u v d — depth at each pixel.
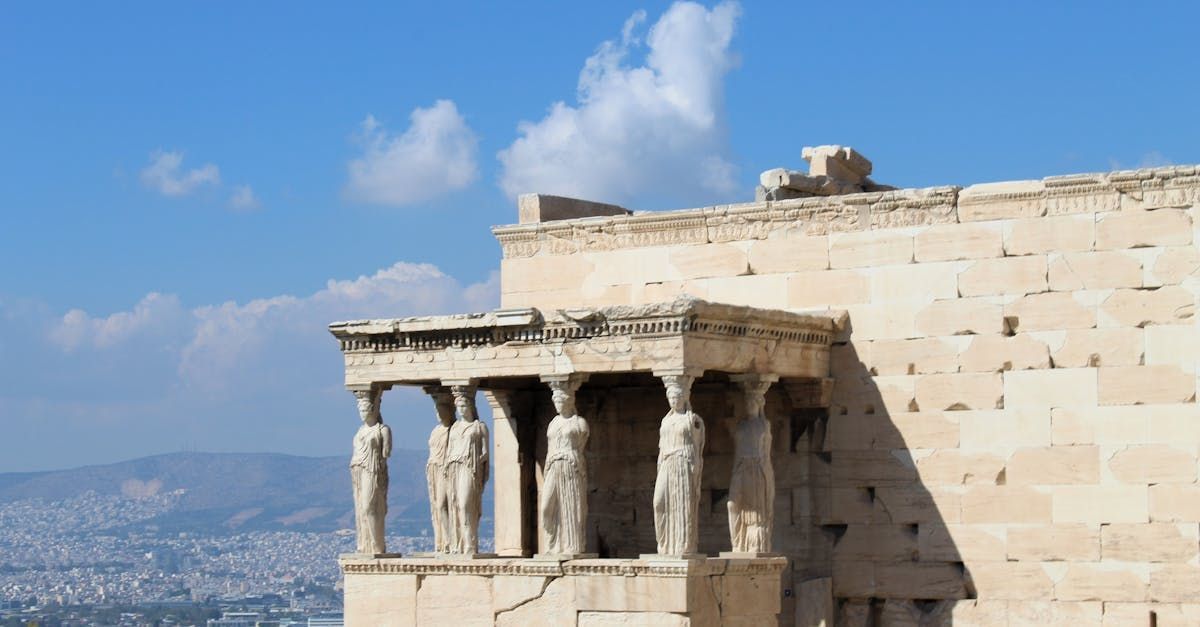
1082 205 36.03
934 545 36.88
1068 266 36.03
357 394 38.06
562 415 35.97
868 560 37.50
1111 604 35.16
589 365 35.53
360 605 37.47
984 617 36.25
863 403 37.72
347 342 38.12
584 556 35.59
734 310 35.19
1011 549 36.16
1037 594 35.81
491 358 36.62
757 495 36.03
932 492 36.97
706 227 39.50
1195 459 34.69
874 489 37.53
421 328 37.03
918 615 37.03
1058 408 35.94
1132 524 35.09
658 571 34.12
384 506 38.03
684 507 34.41
